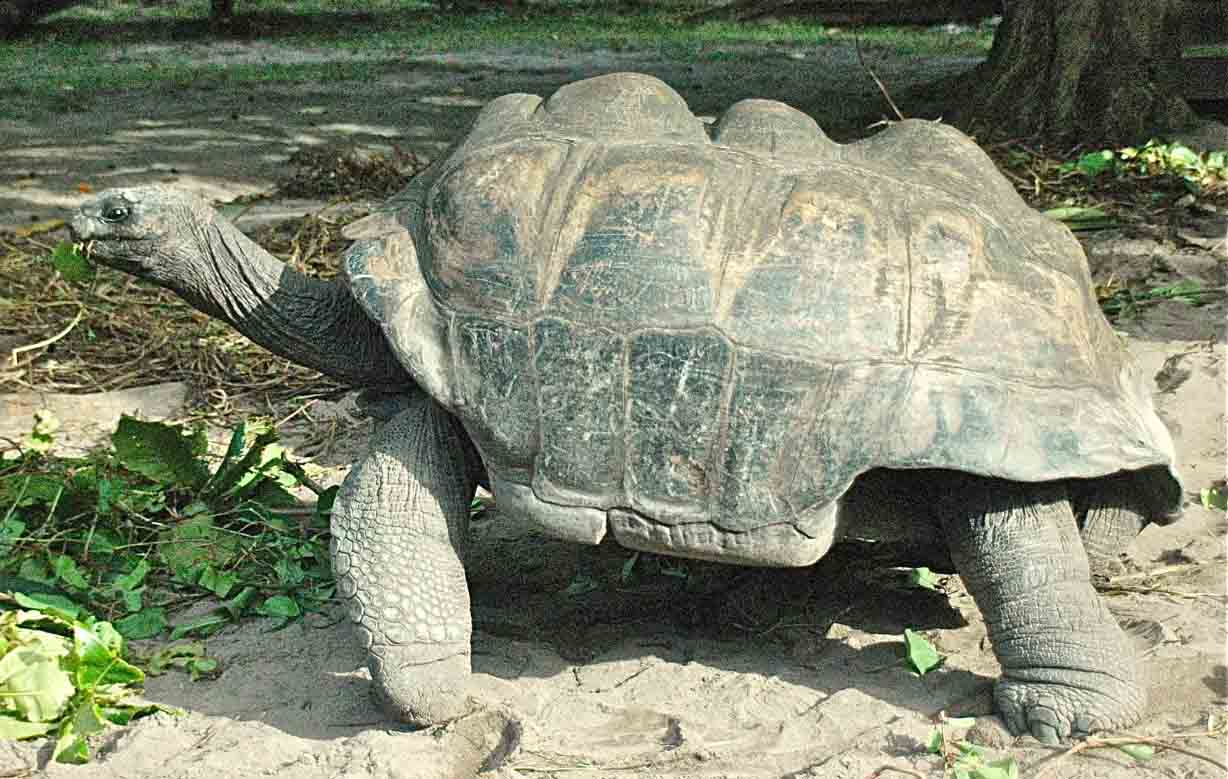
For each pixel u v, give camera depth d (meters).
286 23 19.03
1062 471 2.71
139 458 3.87
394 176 8.15
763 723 2.89
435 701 2.87
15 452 4.50
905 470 2.89
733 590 3.53
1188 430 4.48
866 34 17.45
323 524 3.90
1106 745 2.74
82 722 2.83
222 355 5.48
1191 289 5.94
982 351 2.78
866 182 2.93
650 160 2.93
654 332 2.76
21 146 9.63
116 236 3.30
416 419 3.04
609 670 3.17
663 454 2.76
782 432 2.72
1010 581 2.81
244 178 8.47
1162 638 3.19
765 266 2.78
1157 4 8.63
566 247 2.86
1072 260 3.09
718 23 18.94
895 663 3.16
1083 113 8.62
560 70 13.94
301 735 2.91
